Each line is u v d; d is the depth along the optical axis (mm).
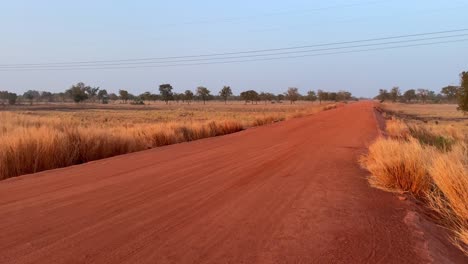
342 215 6551
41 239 5129
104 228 5629
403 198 7684
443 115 80250
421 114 84750
